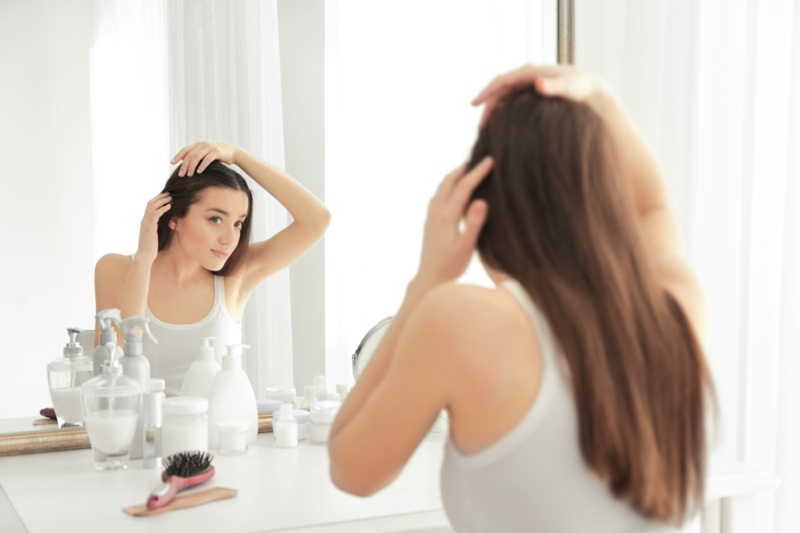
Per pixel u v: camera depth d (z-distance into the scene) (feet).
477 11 6.17
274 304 5.47
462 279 5.92
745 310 6.41
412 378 2.47
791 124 6.17
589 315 2.34
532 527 2.44
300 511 3.76
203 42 5.27
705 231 6.51
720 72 6.39
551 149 2.47
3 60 4.83
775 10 6.22
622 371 2.35
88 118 5.01
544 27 6.44
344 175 5.67
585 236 2.39
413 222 5.92
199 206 5.24
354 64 5.72
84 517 3.67
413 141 5.93
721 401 6.45
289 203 5.48
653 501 2.39
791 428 6.23
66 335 4.97
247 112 5.38
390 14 5.83
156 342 4.79
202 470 4.15
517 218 2.47
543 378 2.38
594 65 6.79
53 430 4.89
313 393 5.56
